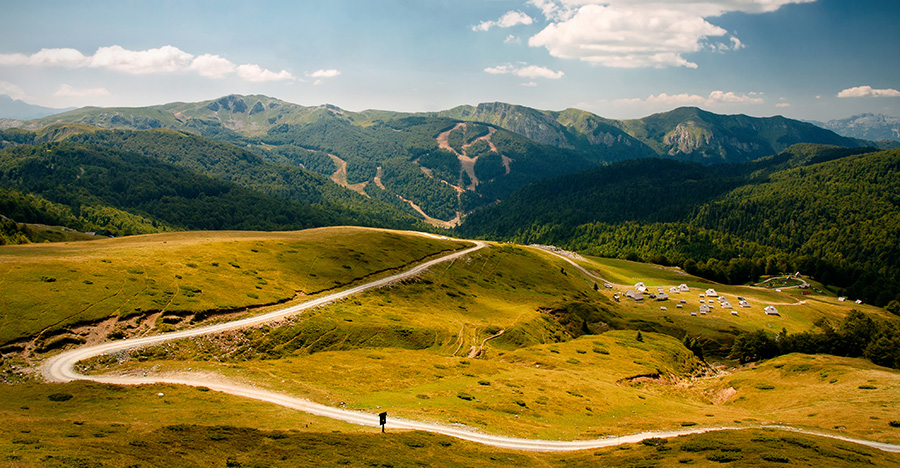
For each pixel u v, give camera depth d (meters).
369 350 105.00
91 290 92.94
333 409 65.94
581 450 59.03
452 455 51.53
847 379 101.31
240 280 122.62
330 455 46.84
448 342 123.06
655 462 51.12
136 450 42.22
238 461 43.72
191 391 65.62
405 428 60.53
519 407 77.19
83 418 51.84
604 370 115.00
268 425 55.03
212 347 89.62
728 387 114.62
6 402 57.22
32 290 86.62
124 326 87.50
